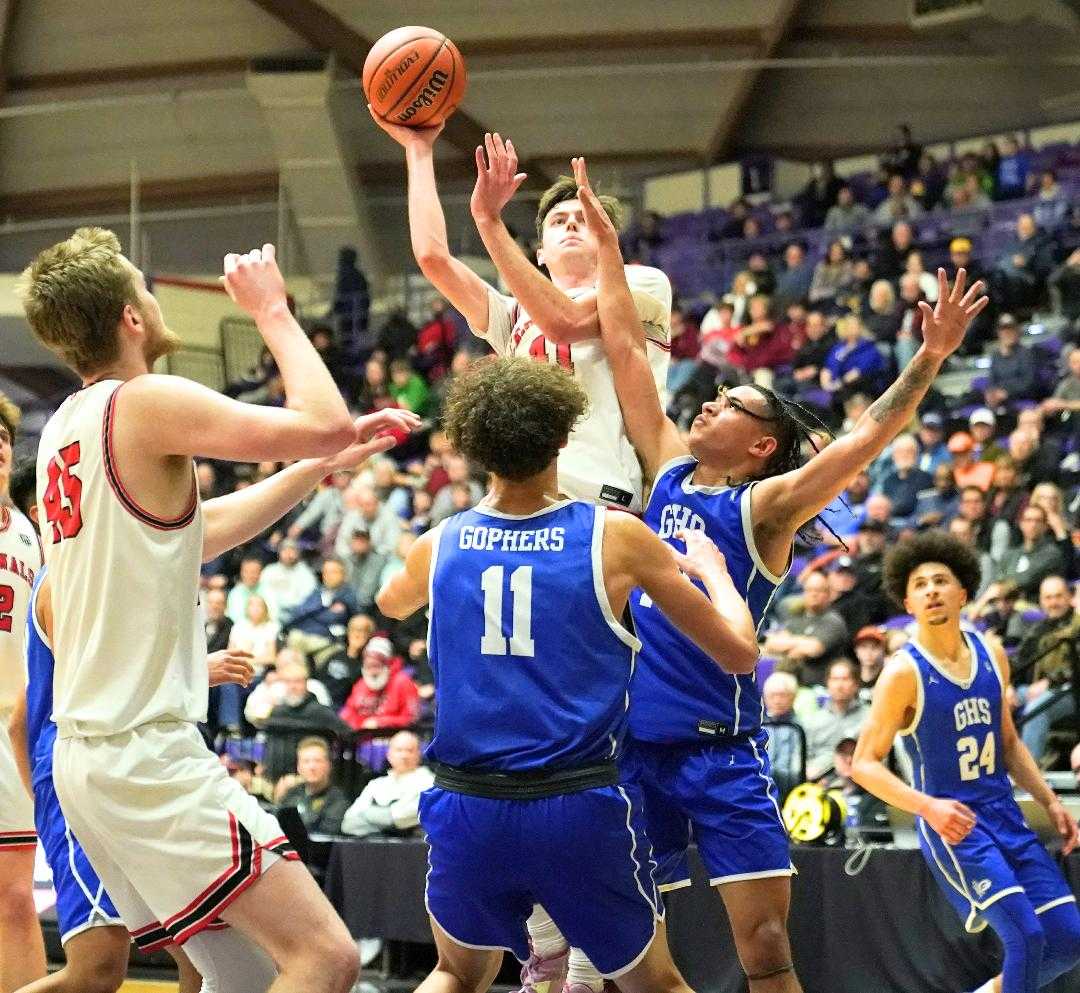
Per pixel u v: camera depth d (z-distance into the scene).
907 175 22.00
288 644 14.01
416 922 8.97
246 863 3.90
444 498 15.91
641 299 5.42
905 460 14.75
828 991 8.00
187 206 25.33
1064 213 19.55
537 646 4.05
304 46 23.83
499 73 22.66
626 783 4.45
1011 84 23.70
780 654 11.84
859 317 18.23
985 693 6.79
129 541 3.96
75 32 23.80
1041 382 16.28
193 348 23.12
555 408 4.14
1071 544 12.66
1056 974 6.69
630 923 4.14
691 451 5.36
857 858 8.05
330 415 3.94
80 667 3.97
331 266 24.52
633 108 24.72
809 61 23.08
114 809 3.91
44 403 23.08
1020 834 6.75
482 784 4.06
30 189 25.50
